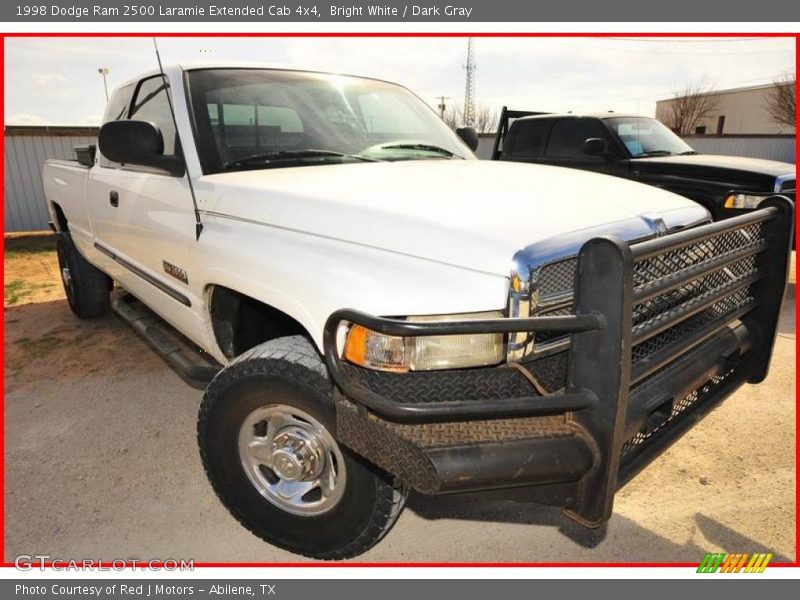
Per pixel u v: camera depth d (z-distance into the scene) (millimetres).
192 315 2873
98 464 3123
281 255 2188
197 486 2918
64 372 4367
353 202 2119
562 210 2090
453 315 1781
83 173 4363
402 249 1916
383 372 1812
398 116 3531
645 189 2652
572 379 1766
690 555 2404
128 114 3785
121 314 4191
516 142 8383
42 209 13023
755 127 35250
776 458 3066
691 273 2027
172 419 3605
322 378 2049
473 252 1801
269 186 2410
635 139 7453
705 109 37656
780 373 4086
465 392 1810
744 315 2648
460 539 2531
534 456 1671
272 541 2404
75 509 2750
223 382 2287
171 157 2906
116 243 3816
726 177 6297
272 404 2207
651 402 1945
